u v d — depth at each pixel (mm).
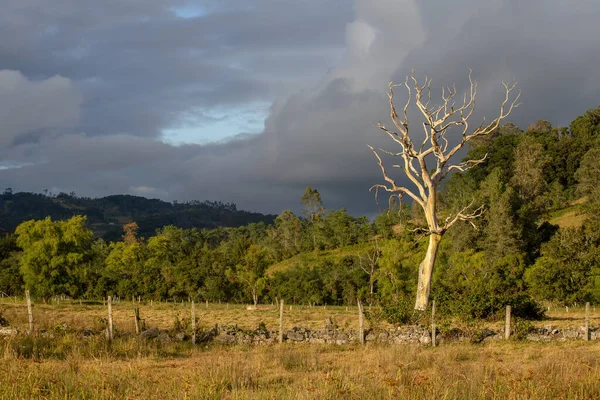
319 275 69812
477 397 9688
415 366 15312
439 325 23297
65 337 19312
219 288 68375
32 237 64125
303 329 23781
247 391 10602
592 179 84375
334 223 107625
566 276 48469
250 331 23516
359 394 9734
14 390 10016
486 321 25625
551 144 107688
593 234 53594
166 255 89000
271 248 115562
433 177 33156
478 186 105062
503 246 64750
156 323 33406
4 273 69250
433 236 32375
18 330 20359
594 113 113750
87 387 10508
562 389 10086
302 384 11133
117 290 69625
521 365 14117
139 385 10930
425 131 33750
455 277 54312
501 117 33125
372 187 35531
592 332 22922
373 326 24391
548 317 32000
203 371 12000
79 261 66375
